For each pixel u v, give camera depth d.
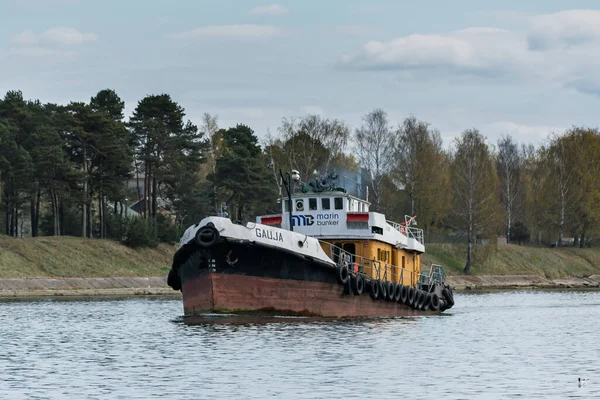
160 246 171.62
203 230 69.56
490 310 108.00
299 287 73.38
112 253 158.62
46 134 158.12
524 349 65.25
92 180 168.38
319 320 75.00
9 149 155.62
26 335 69.75
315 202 82.12
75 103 164.88
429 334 72.50
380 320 80.31
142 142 179.00
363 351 59.59
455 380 50.06
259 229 71.00
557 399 45.12
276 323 71.81
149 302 113.75
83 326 76.62
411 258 96.56
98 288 141.50
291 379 49.22
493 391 47.00
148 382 48.22
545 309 110.75
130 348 61.06
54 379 49.25
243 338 63.88
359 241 81.94
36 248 148.88
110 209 198.50
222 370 51.59
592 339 72.75
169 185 189.25
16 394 45.34
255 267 71.12
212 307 70.94
